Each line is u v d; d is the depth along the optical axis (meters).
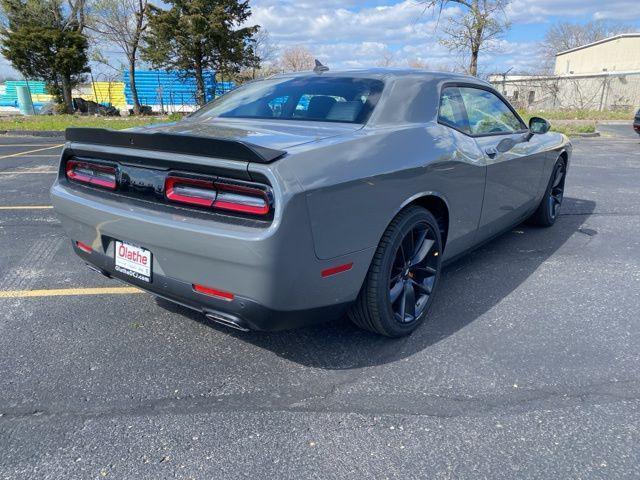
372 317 2.76
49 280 3.83
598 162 9.77
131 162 2.55
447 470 1.98
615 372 2.63
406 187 2.69
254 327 2.36
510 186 3.92
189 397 2.43
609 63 43.16
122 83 32.28
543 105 27.27
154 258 2.47
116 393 2.46
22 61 24.66
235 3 22.55
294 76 3.58
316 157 2.29
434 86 3.29
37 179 7.83
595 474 1.95
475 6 18.42
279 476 1.95
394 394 2.46
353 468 1.99
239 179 2.20
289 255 2.15
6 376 2.59
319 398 2.43
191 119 3.38
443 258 3.34
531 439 2.14
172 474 1.95
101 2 23.95
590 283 3.81
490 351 2.85
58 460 2.02
